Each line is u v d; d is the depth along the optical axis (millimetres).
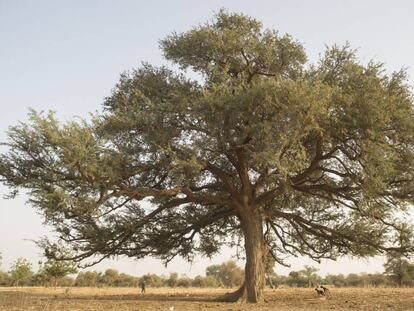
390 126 23172
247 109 22141
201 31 25953
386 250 28469
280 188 26062
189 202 27656
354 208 26984
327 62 25312
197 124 24219
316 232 29344
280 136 20516
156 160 24453
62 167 21016
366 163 22188
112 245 27141
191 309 19500
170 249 30094
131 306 20969
